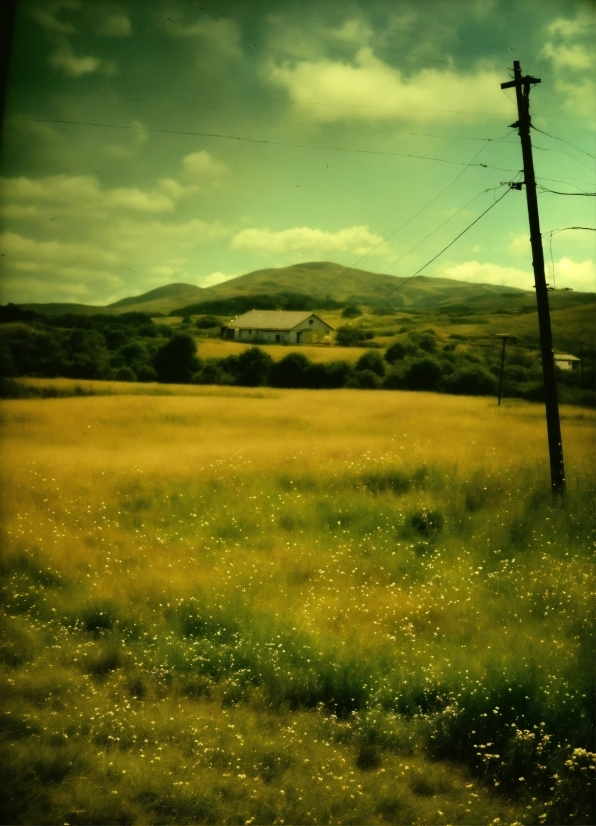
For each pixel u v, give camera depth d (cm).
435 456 2108
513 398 5747
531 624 884
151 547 1249
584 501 1528
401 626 886
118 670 740
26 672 711
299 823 475
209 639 838
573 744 584
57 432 2872
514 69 1695
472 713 635
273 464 2048
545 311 1670
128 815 472
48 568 1088
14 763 518
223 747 575
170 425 3234
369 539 1323
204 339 9644
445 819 493
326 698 692
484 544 1283
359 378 6191
